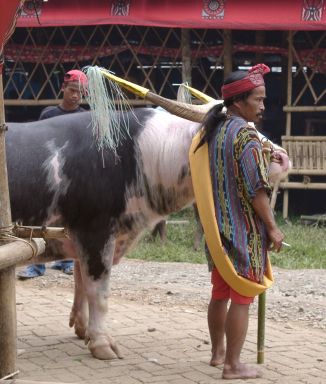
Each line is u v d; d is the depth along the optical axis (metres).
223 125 4.42
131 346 5.32
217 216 4.38
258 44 12.51
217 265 4.38
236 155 4.33
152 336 5.59
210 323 4.80
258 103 4.44
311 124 12.80
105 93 4.66
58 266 8.11
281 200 13.11
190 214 11.87
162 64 12.64
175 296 6.95
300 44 12.45
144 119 4.91
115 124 4.80
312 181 12.42
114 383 4.50
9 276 3.33
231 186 4.36
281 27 10.98
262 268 4.39
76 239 4.87
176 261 9.12
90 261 4.88
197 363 4.92
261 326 4.86
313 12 10.94
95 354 4.98
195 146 4.53
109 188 4.79
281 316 6.29
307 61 11.80
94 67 4.66
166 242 10.02
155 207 4.92
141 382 4.52
